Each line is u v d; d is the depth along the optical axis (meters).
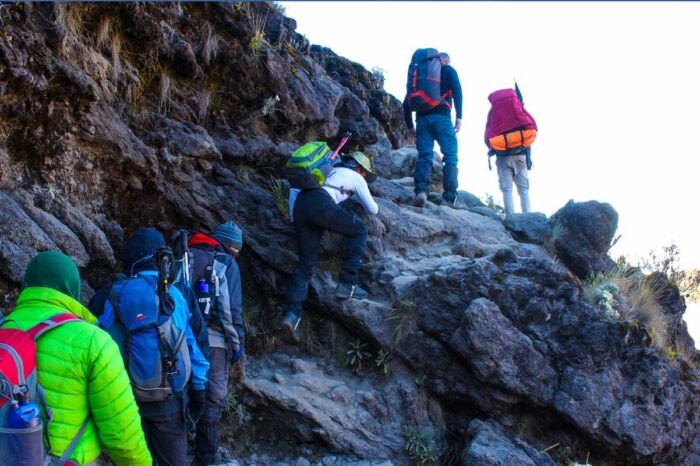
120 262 5.25
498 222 7.55
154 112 5.90
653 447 5.54
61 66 4.78
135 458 2.89
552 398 5.49
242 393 5.19
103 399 2.77
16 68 4.49
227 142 6.36
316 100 7.42
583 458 5.62
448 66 7.57
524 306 5.70
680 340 7.22
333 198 5.59
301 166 5.44
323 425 5.11
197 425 4.30
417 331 5.68
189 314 3.71
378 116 9.87
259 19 7.53
